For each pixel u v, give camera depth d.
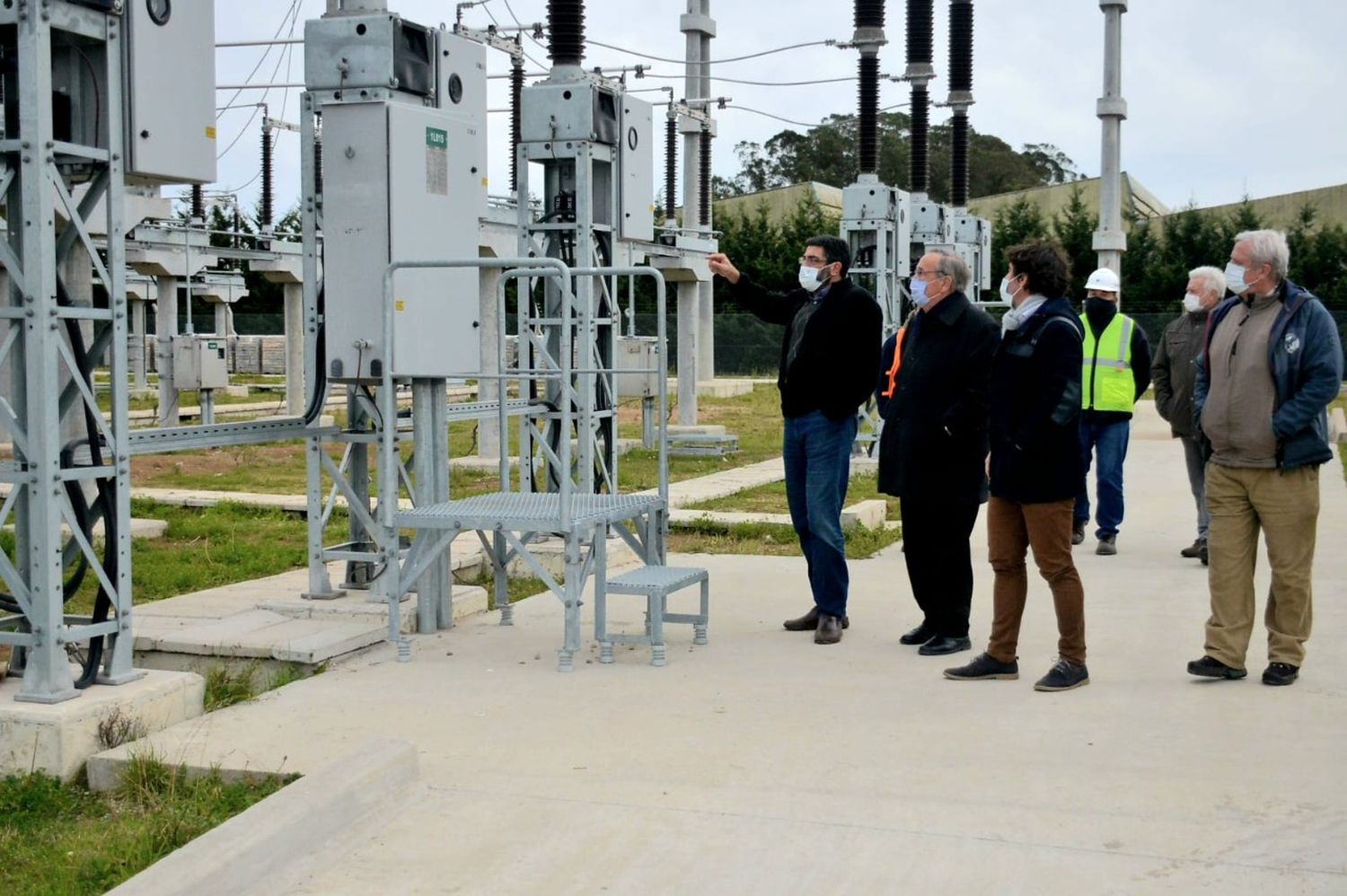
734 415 30.38
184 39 6.36
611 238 10.97
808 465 7.80
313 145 8.16
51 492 5.82
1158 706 6.44
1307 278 43.09
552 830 4.93
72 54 6.07
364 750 5.34
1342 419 23.16
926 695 6.65
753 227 48.28
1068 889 4.39
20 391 6.01
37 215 5.71
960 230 18.86
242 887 4.43
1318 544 11.29
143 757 5.54
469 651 7.67
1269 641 6.90
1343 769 5.49
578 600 7.15
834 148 69.94
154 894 4.20
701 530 12.52
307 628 7.83
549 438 10.72
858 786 5.32
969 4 18.11
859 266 16.44
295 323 27.72
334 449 22.69
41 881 4.64
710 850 4.73
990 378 6.94
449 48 8.65
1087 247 44.75
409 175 7.92
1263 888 4.39
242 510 14.07
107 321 6.14
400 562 7.93
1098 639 7.90
